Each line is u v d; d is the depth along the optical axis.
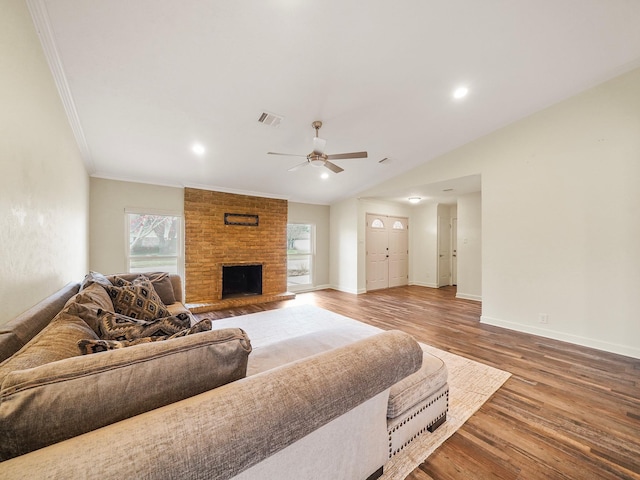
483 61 2.54
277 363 1.45
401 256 7.18
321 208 6.73
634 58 2.61
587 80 2.88
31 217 1.51
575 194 3.10
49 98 1.93
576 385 2.17
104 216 4.14
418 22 2.08
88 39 1.95
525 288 3.47
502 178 3.68
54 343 0.90
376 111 3.19
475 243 5.50
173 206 4.73
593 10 2.09
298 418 0.77
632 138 2.76
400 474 1.34
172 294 3.15
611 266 2.87
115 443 0.55
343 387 0.90
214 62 2.29
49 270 1.84
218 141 3.50
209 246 4.98
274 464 0.81
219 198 5.09
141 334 1.13
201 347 0.82
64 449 0.53
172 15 1.86
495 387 2.13
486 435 1.61
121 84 2.42
